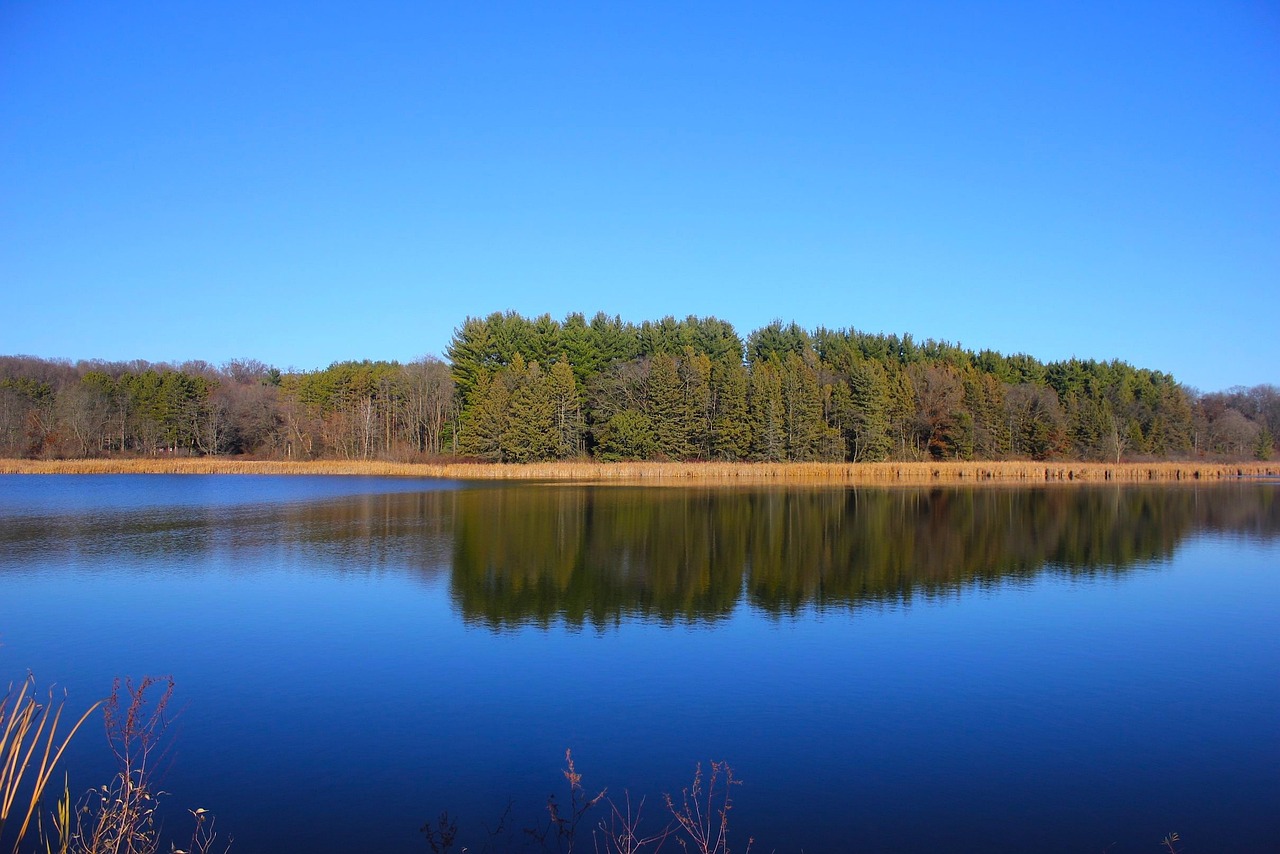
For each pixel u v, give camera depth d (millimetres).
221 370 142625
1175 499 54000
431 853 9742
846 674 16703
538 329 94062
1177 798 11484
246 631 19641
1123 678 16609
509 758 12562
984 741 13383
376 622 20531
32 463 77188
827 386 86938
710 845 10023
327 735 13391
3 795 8281
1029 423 92438
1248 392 121250
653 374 82312
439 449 92438
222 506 46906
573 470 73312
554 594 23844
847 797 11391
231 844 9977
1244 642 19172
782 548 32375
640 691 15586
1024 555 31391
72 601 22625
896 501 51562
